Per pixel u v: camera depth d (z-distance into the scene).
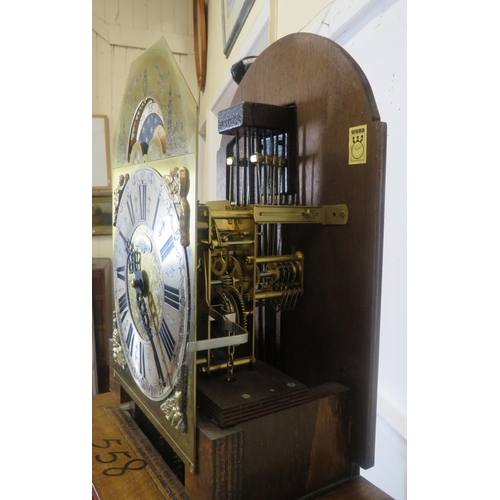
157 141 0.69
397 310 0.80
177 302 0.62
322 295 0.74
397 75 0.77
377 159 0.63
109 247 2.21
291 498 0.64
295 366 0.81
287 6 1.14
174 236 0.63
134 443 0.77
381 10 0.81
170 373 0.66
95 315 1.89
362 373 0.67
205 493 0.58
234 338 0.60
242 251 0.72
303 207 0.71
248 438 0.59
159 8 2.31
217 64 1.93
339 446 0.68
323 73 0.72
